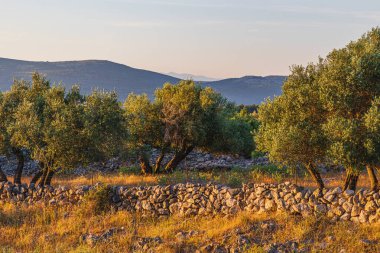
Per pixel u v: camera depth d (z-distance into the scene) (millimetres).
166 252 17203
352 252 15523
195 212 22062
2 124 28438
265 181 31516
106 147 29016
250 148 49406
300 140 19844
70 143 26766
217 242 17719
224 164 45062
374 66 18406
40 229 21719
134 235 19797
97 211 23688
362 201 17375
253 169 38750
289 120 21016
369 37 20047
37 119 27578
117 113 29344
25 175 43125
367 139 17359
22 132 26750
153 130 40656
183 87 40562
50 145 26578
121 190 24328
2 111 28516
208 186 22375
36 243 19797
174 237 19125
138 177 35594
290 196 19297
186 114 40156
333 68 19312
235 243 17297
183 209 22469
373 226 16672
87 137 26969
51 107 27953
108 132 28703
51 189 26062
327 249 15969
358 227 16922
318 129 20094
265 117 22281
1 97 29234
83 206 23984
